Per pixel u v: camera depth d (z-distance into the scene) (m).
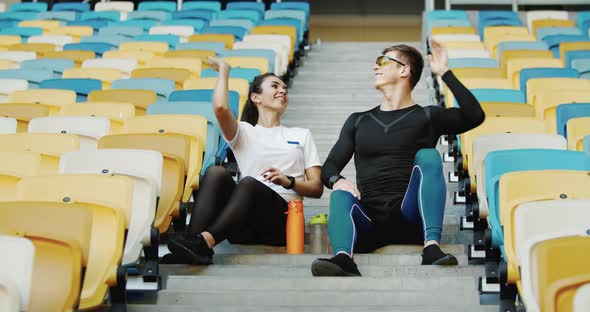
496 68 9.08
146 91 7.33
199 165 5.50
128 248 4.08
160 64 9.34
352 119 4.75
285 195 4.80
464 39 11.78
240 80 7.83
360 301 3.94
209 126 6.25
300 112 8.93
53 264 3.32
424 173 4.24
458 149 6.51
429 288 4.07
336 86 10.43
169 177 4.87
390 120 4.62
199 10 13.87
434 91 9.59
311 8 18.39
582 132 5.74
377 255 4.42
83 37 11.88
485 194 4.70
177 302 4.04
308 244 5.12
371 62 11.68
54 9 15.05
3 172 4.68
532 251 3.03
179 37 11.75
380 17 18.27
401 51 4.75
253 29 12.20
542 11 13.76
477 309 3.77
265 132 5.02
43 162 5.30
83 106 6.75
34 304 3.27
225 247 4.88
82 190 3.96
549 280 2.88
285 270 4.35
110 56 10.30
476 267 4.19
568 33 12.18
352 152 4.70
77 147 5.40
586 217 3.46
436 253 4.13
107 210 3.88
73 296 3.23
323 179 4.48
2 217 3.41
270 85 5.09
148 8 14.75
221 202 4.57
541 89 7.81
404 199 4.35
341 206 4.21
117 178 3.95
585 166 4.61
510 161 4.62
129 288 4.08
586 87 7.84
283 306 3.87
